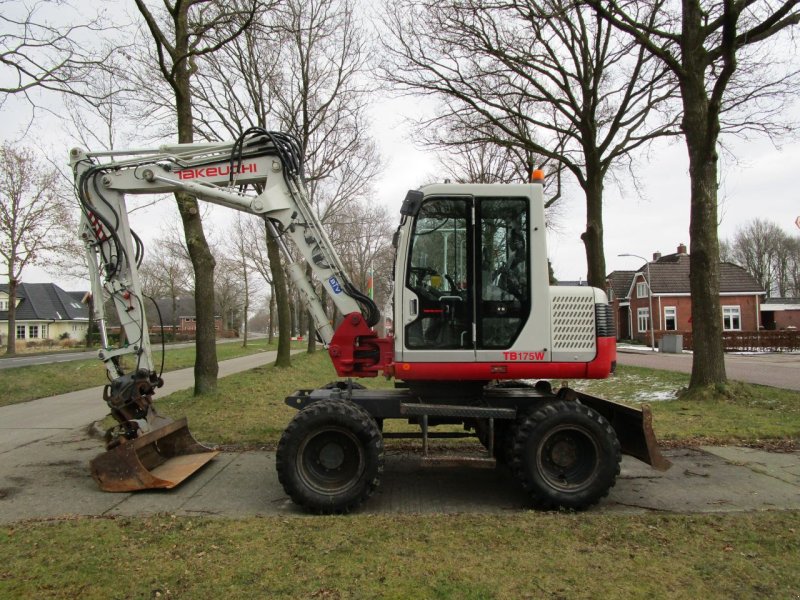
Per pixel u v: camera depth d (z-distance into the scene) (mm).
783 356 26500
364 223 37094
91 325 43000
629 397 11594
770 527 4484
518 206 5500
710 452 7121
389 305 6223
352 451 5098
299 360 22484
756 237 71875
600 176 16641
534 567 3738
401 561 3822
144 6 9852
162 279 56719
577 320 5492
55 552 3982
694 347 10914
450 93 16906
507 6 14031
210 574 3627
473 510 5129
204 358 11047
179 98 10812
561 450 5191
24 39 10945
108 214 6262
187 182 6141
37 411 10883
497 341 5434
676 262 47344
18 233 32250
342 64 18078
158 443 6598
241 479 6102
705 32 10609
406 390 6043
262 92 17188
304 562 3814
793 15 9953
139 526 4543
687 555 3947
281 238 6156
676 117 15672
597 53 15938
